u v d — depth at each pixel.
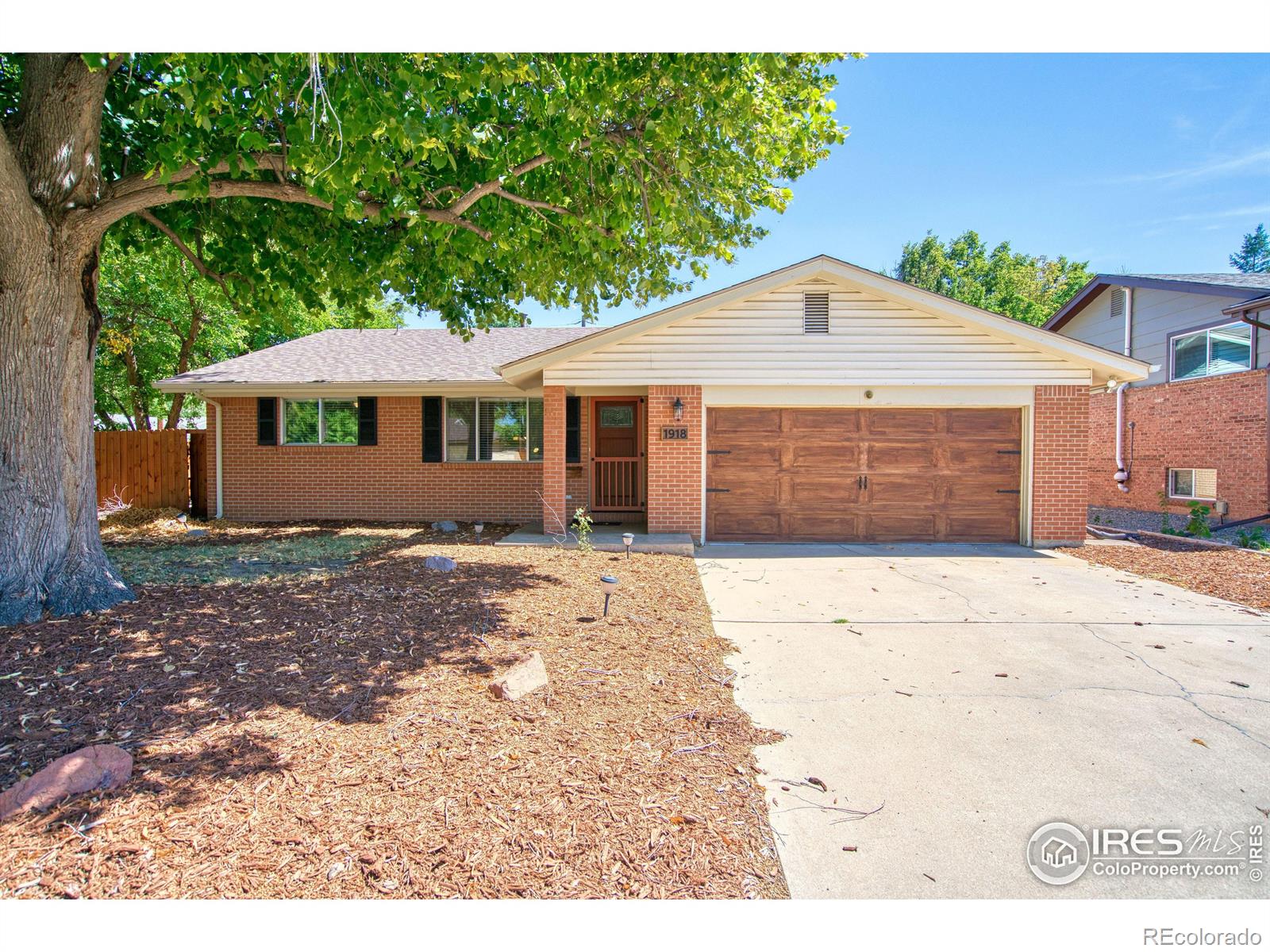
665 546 8.75
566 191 7.21
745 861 2.43
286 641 4.35
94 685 3.53
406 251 7.92
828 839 2.60
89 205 5.12
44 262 4.87
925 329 9.62
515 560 7.75
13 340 4.76
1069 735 3.51
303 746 3.03
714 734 3.42
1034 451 9.59
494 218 6.87
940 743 3.41
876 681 4.28
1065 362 9.55
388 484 12.28
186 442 12.68
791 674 4.39
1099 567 8.05
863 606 6.18
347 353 13.70
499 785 2.79
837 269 9.45
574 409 11.89
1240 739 3.45
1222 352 12.39
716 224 8.46
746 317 9.69
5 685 3.48
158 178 5.60
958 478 9.89
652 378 9.73
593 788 2.81
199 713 3.29
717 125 6.54
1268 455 11.12
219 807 2.54
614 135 6.65
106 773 2.64
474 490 12.21
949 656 4.77
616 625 5.16
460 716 3.41
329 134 4.77
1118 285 14.67
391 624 4.85
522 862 2.33
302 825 2.45
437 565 6.83
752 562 8.34
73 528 5.03
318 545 8.66
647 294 9.12
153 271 16.39
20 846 2.27
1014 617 5.80
